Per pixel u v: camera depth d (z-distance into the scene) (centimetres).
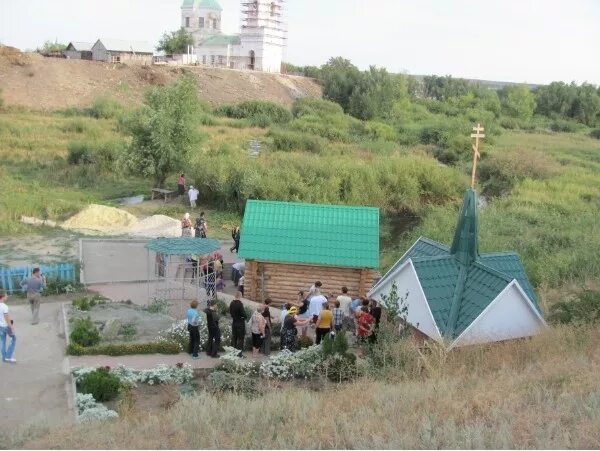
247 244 2233
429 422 932
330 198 3938
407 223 3925
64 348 1672
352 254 2223
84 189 4031
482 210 3788
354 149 5703
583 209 3894
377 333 1593
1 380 1462
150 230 3030
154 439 993
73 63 7688
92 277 2317
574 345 1436
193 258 2216
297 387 1465
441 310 1552
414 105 9900
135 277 2347
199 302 2086
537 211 3734
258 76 9444
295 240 2252
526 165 5003
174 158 3900
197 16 12144
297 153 4928
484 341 1491
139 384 1483
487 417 974
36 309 1838
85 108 6756
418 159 4659
